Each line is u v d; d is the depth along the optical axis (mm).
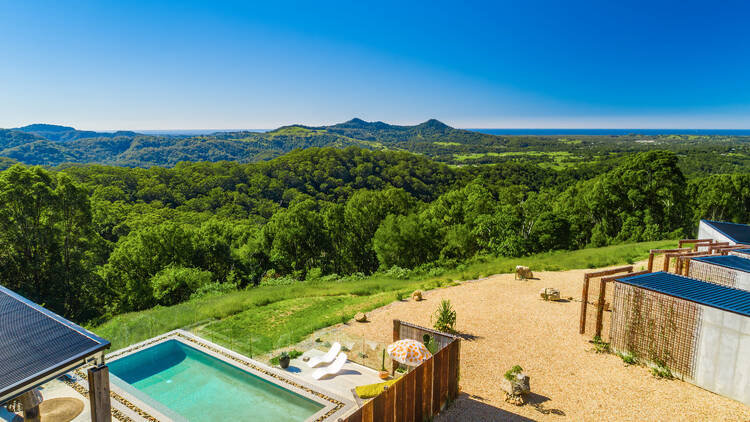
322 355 12188
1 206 29859
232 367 11570
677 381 10484
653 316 11062
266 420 9219
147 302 34688
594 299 17328
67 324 7309
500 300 17750
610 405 9430
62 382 10234
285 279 33062
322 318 16484
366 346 12734
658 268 21859
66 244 33250
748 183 49594
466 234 40250
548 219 39531
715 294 10750
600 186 49500
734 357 9453
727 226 21812
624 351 11844
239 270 44688
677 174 45219
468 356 12219
